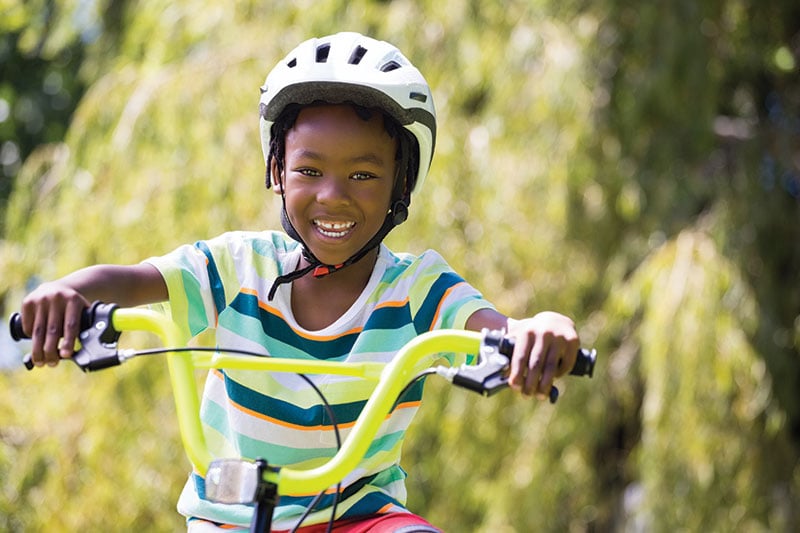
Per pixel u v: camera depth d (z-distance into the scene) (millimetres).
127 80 8617
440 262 3209
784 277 8789
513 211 7902
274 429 3023
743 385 7801
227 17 8719
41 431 8023
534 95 7980
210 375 3174
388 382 2559
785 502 7969
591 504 8172
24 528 7836
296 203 3033
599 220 8242
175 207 8016
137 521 7828
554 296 7945
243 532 2980
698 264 7945
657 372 7820
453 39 8273
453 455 8039
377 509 3025
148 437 7922
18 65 12594
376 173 3041
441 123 8094
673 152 8516
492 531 7859
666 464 7777
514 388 2492
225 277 3137
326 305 3145
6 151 12539
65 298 2619
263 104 3170
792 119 9836
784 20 10055
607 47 8289
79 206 8195
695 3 8586
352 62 3096
